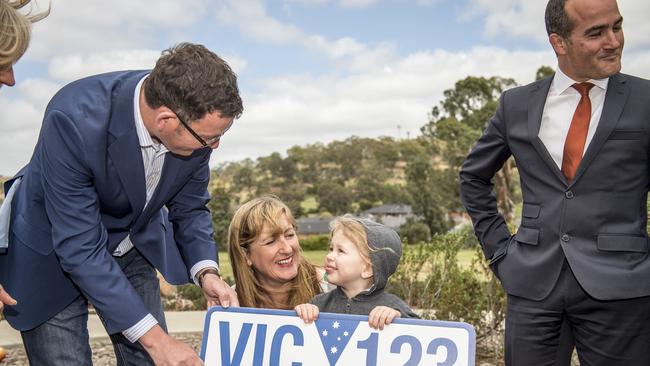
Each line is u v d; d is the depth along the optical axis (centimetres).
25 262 251
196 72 218
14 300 234
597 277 246
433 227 7500
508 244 283
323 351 237
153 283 296
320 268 356
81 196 237
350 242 275
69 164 232
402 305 278
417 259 623
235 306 262
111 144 237
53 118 234
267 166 15300
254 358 242
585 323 258
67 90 246
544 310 261
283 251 320
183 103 217
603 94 256
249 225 320
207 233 297
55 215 237
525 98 273
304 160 15975
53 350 261
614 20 239
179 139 228
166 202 280
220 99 219
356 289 282
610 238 249
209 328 247
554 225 258
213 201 4478
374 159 15588
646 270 246
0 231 251
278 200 332
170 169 255
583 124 257
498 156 287
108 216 260
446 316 587
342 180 14625
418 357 229
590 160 251
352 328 237
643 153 248
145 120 231
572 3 243
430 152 8344
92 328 709
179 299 1177
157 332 238
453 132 7681
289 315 243
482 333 588
